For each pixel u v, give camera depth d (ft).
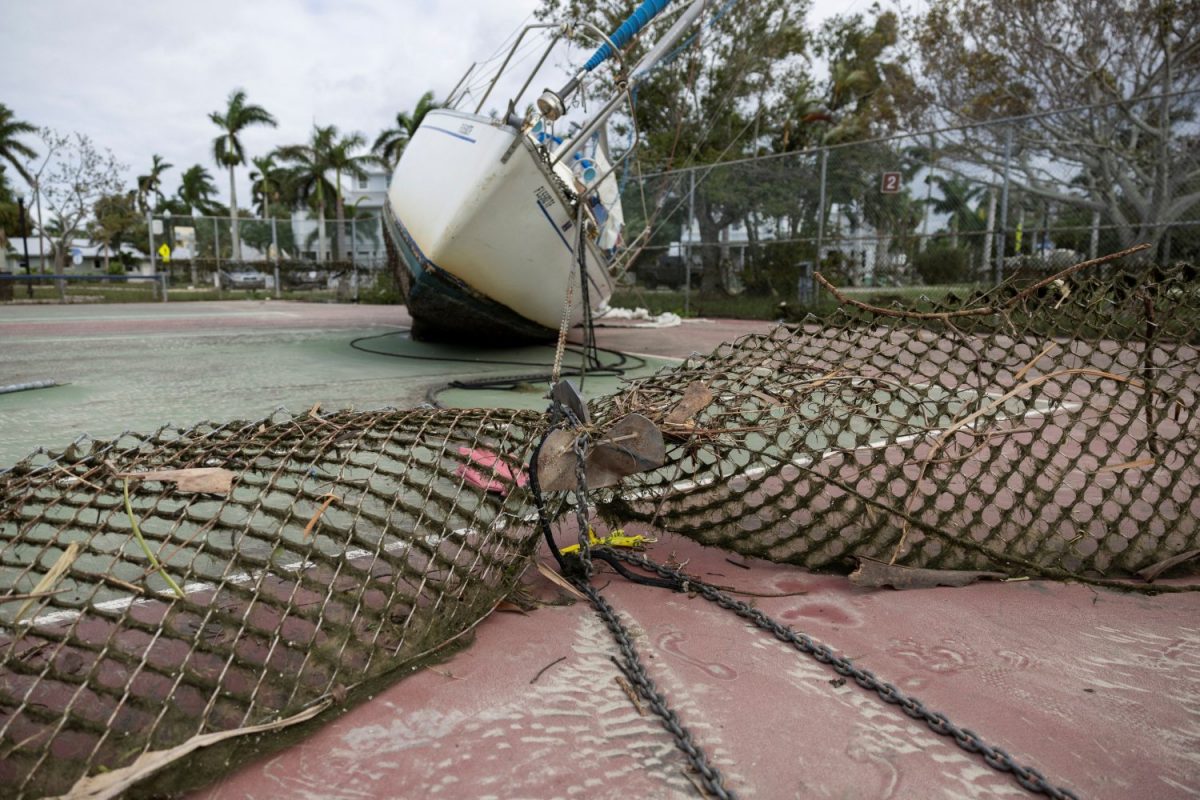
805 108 91.30
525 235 25.71
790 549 9.10
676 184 59.06
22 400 19.03
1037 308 9.23
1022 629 7.56
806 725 5.87
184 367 25.80
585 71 24.98
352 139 159.74
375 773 5.27
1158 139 41.09
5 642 6.52
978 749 5.50
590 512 9.90
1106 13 57.21
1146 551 9.18
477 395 20.48
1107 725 5.91
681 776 5.26
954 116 71.92
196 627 6.95
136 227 194.29
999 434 8.87
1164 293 9.36
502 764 5.38
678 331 45.57
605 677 6.59
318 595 7.75
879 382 9.02
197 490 6.15
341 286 83.10
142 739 5.15
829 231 52.16
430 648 6.79
